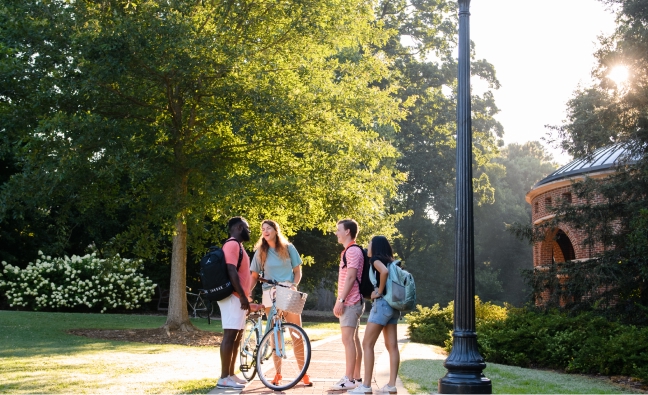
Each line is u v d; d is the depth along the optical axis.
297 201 15.06
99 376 8.28
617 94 16.84
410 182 48.75
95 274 23.22
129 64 13.25
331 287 35.84
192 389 7.31
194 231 16.89
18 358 9.90
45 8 13.40
